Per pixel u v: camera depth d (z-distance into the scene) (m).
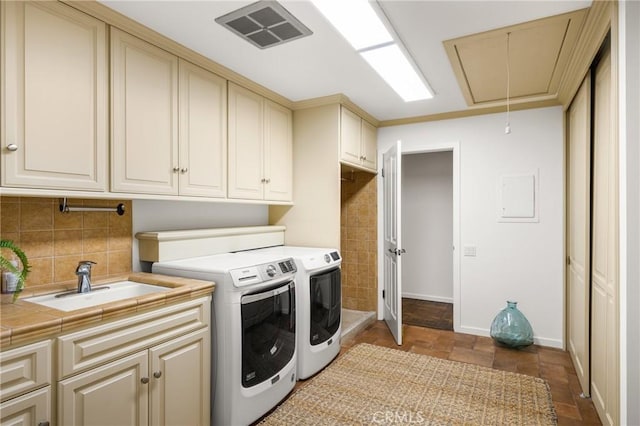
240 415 1.98
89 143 1.71
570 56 2.32
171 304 1.73
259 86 2.82
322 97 3.13
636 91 1.50
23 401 1.21
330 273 2.91
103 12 1.73
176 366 1.76
